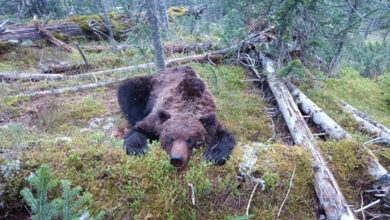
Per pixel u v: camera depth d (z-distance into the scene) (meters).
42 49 3.17
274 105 1.94
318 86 2.07
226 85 2.13
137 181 1.08
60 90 2.08
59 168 1.09
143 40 2.49
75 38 3.58
